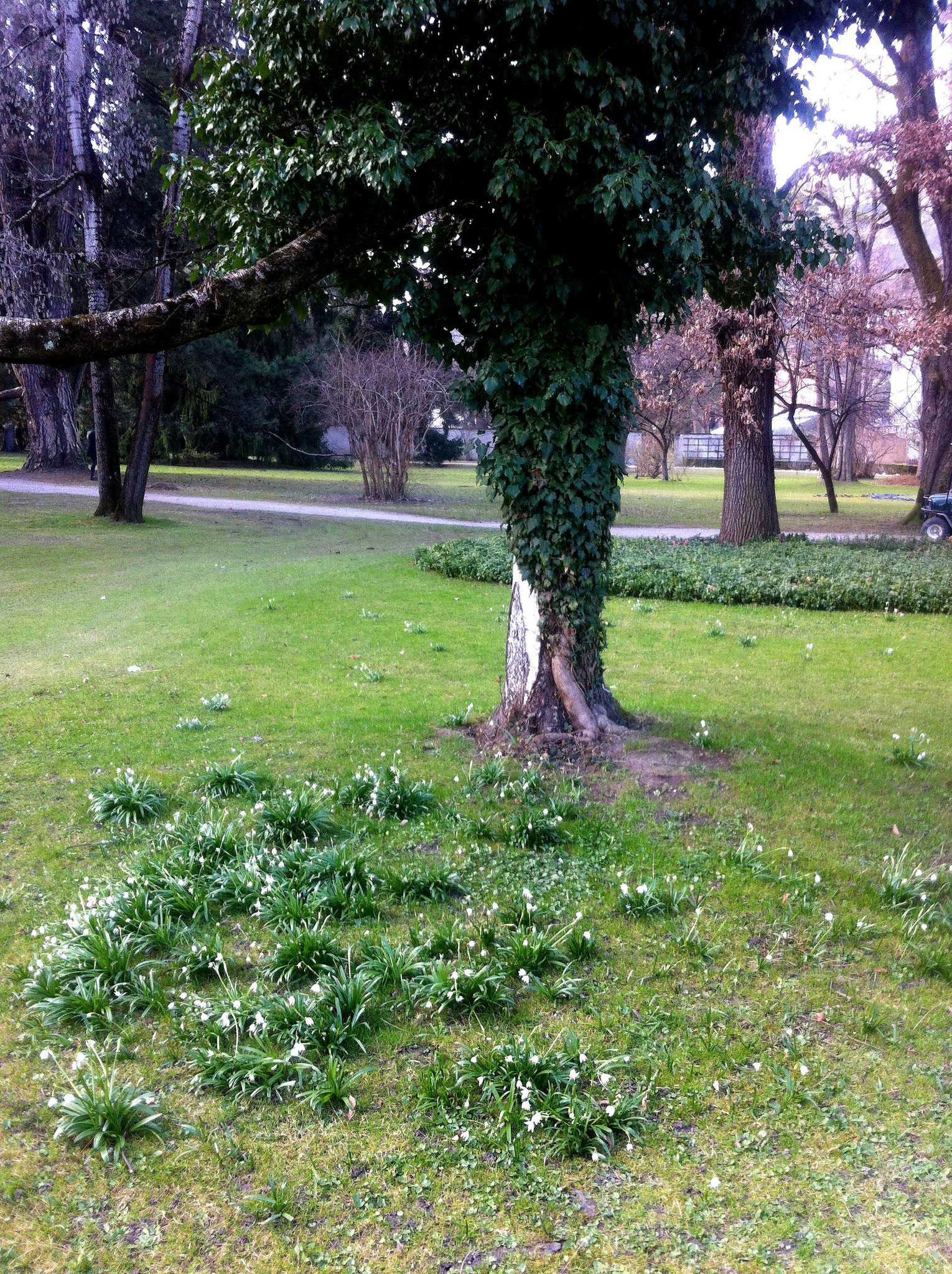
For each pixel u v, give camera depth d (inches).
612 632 511.8
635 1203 115.0
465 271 265.1
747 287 291.1
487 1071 134.3
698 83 233.3
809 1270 104.7
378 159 209.8
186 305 207.6
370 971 158.6
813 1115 130.5
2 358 194.7
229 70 244.1
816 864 209.2
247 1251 107.8
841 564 696.4
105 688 367.9
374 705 345.1
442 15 223.1
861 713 350.0
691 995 158.9
